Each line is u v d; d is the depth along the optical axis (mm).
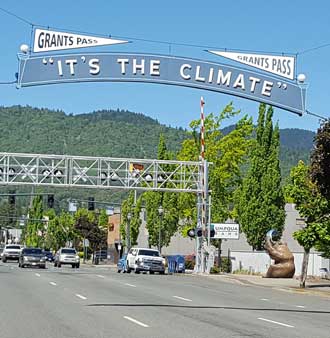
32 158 54844
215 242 63031
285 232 72250
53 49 22000
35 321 18562
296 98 23406
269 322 19969
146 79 22844
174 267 59125
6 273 46875
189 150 61562
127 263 56812
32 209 156750
